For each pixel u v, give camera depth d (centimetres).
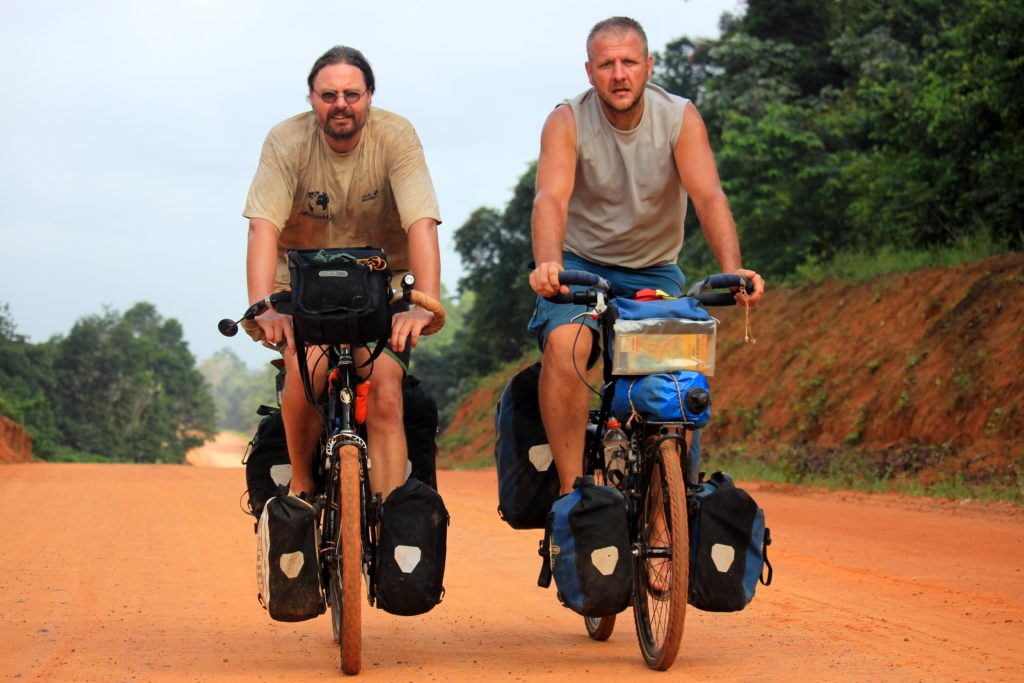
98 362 8406
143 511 1265
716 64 3562
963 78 1983
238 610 606
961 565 736
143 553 862
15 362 6875
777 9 3456
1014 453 1361
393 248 523
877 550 817
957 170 2002
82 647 491
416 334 441
